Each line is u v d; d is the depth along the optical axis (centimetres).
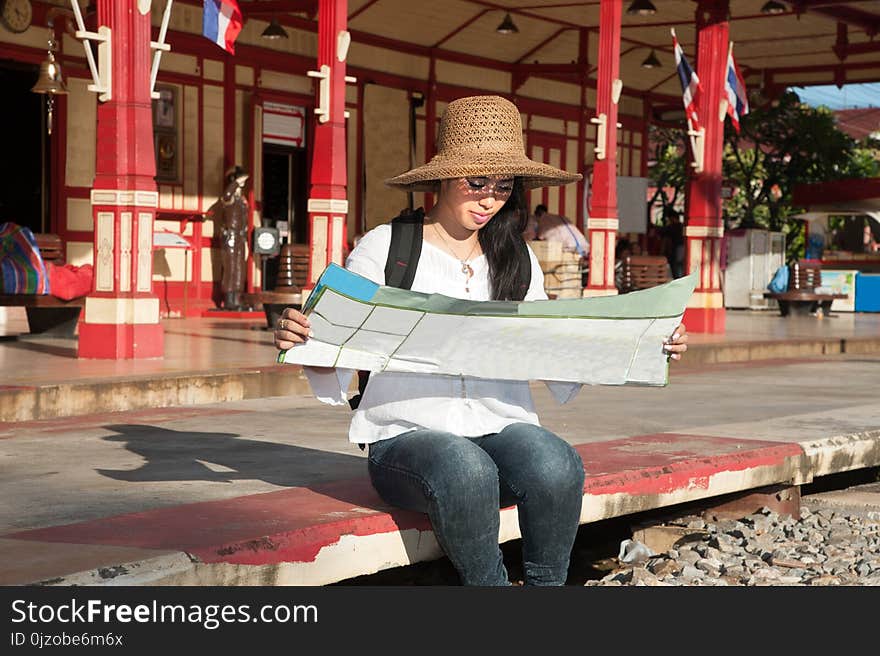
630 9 1931
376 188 2103
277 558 338
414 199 2169
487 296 360
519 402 358
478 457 325
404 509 379
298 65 1933
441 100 2219
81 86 1611
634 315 322
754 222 2580
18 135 1578
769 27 2398
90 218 1634
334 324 316
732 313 2277
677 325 331
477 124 350
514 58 2372
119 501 408
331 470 485
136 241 933
